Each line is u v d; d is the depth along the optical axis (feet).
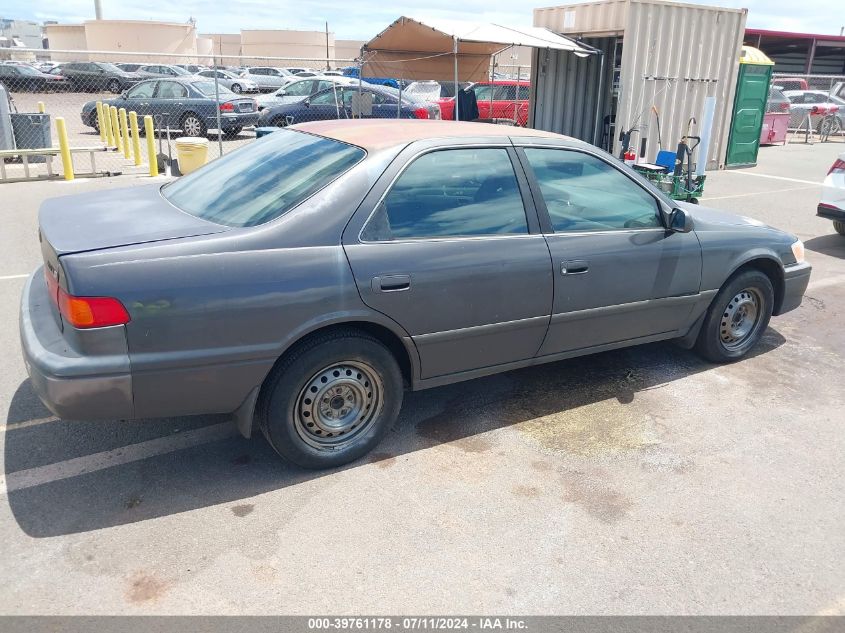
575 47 36.88
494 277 11.46
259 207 10.45
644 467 11.51
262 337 9.74
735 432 12.78
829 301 20.81
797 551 9.55
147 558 8.95
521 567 9.04
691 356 16.34
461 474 11.14
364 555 9.15
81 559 8.88
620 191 13.25
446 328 11.28
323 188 10.36
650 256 13.34
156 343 9.16
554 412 13.35
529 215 12.04
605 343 13.56
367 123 12.71
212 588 8.46
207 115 51.70
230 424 12.50
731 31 42.42
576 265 12.34
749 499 10.71
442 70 42.09
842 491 11.00
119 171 39.86
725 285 15.03
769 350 16.88
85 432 12.06
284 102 55.88
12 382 13.84
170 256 9.20
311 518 9.89
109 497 10.21
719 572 9.07
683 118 42.37
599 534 9.77
